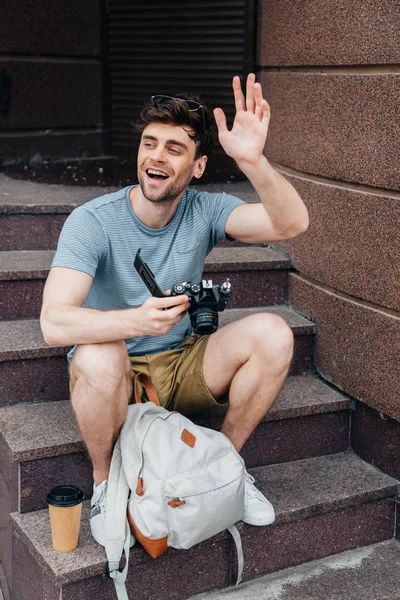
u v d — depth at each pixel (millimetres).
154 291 2172
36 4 5125
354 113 2816
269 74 3529
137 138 5695
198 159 2377
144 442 2242
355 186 2893
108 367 2197
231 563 2539
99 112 5715
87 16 5449
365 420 2982
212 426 2777
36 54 5227
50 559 2258
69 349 2805
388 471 2889
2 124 5141
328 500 2674
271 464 2934
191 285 2139
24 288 3068
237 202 2541
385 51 2617
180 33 5285
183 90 5379
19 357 2730
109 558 2227
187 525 2186
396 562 2734
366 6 2693
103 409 2244
